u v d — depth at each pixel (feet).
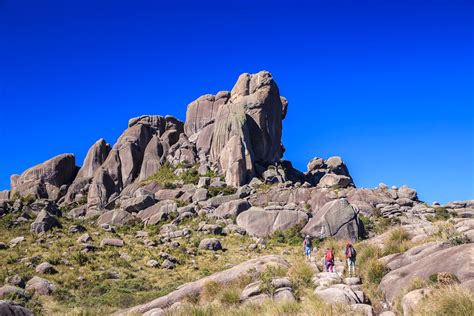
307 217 158.51
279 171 227.61
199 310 49.88
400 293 46.68
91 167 260.42
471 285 38.93
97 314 66.39
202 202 188.55
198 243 139.85
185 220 173.17
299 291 54.90
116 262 113.29
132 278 102.73
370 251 71.26
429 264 49.67
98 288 91.97
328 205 148.36
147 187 218.59
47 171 253.44
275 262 71.10
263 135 243.40
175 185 216.13
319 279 58.29
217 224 160.35
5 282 89.35
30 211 180.45
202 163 239.71
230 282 65.31
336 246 94.07
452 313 34.88
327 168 310.65
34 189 239.09
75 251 120.98
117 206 217.15
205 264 118.83
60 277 99.14
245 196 191.93
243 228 159.12
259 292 55.93
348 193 183.83
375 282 56.44
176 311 51.96
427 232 74.59
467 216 166.09
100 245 129.70
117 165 250.98
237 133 230.68
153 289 94.32
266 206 179.22
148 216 184.85
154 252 127.75
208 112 280.72
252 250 134.82
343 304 45.60
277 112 259.19
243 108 247.29
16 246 128.36
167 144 267.59
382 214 169.48
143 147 265.54
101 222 186.70
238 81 267.59
